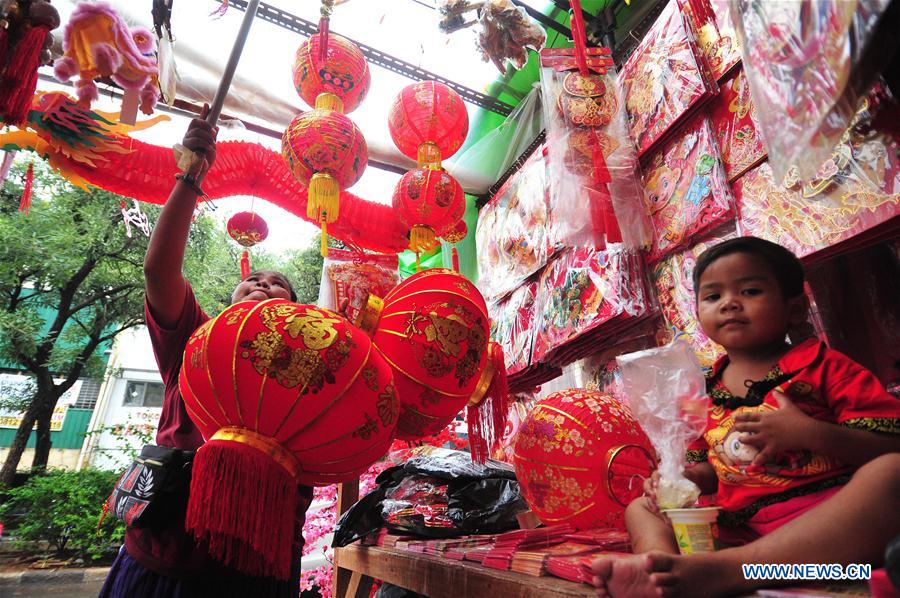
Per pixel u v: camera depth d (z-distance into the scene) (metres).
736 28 0.79
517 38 1.86
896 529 0.66
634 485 1.20
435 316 1.25
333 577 2.36
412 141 2.00
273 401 0.96
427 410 1.25
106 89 1.99
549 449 1.28
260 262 7.66
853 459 0.79
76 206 7.07
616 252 1.79
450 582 1.32
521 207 2.48
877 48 0.62
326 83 1.77
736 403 0.99
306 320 1.03
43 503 7.03
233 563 1.11
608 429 1.26
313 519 3.25
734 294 1.01
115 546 6.70
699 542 0.76
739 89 1.57
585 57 1.82
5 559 6.77
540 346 2.13
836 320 1.31
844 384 0.87
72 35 1.26
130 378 12.11
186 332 1.44
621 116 1.83
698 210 1.61
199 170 1.34
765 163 1.45
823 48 0.64
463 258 3.26
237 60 1.39
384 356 1.24
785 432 0.82
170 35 1.51
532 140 2.83
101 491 7.20
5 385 8.76
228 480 0.92
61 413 11.84
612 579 0.71
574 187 1.76
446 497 1.88
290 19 2.30
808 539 0.68
